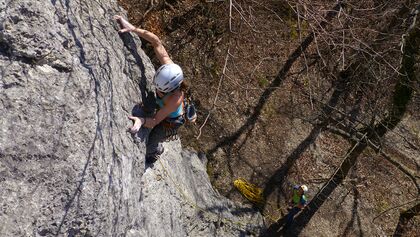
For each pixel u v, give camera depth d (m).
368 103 10.42
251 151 10.98
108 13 5.32
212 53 10.71
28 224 3.88
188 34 10.44
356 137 9.72
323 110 11.84
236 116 10.98
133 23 9.51
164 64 5.02
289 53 11.97
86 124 4.34
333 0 9.86
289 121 11.66
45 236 4.02
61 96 4.20
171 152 7.72
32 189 3.93
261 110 11.36
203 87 10.55
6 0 3.95
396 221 12.14
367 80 10.67
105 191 4.46
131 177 5.12
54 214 4.05
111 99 4.80
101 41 4.92
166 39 10.10
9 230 3.76
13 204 3.81
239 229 9.45
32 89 4.04
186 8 10.49
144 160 5.54
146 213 5.75
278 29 11.70
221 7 10.58
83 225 4.26
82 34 4.63
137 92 5.41
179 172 7.75
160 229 6.09
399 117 9.91
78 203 4.20
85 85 4.43
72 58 4.40
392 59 9.74
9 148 3.83
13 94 3.92
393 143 12.85
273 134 11.39
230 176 10.52
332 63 12.10
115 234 4.73
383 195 12.26
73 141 4.21
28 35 4.06
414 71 8.95
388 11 9.05
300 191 10.23
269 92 11.57
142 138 5.37
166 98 4.99
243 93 11.14
